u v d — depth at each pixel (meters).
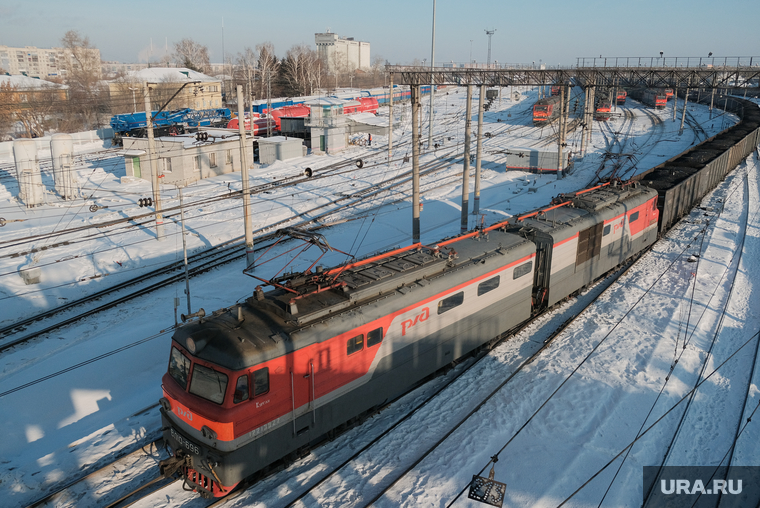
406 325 14.72
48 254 28.80
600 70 33.06
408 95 113.50
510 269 18.25
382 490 12.37
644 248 28.44
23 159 38.50
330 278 14.23
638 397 16.12
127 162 47.78
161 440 14.05
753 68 31.83
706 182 38.19
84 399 16.23
